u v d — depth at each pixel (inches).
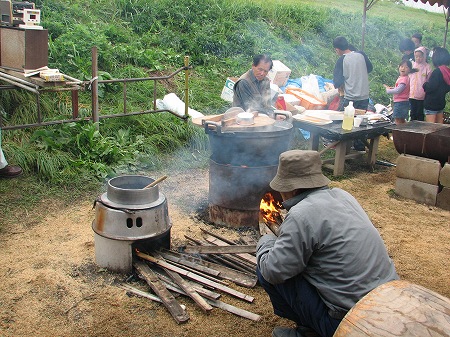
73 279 146.7
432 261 172.9
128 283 145.9
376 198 231.9
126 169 235.1
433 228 201.3
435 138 218.7
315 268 105.2
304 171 108.5
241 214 180.5
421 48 320.8
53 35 327.6
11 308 132.4
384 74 477.4
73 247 166.2
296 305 109.9
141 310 134.3
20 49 197.8
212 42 398.9
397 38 583.2
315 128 247.8
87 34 326.6
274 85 311.1
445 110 449.7
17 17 207.9
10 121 244.5
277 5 527.8
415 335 82.4
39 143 231.1
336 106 309.7
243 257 157.8
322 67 445.4
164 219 149.6
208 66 374.6
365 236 102.3
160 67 340.8
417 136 223.6
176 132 275.6
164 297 135.9
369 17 611.2
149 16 402.0
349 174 265.3
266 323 131.6
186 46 386.9
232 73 375.9
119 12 399.5
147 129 270.8
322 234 101.6
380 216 210.7
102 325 127.7
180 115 281.1
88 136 237.5
